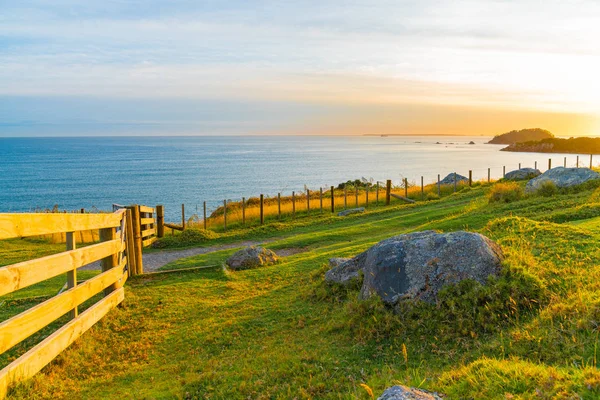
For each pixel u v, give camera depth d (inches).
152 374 267.0
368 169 4793.3
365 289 304.0
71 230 283.7
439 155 7632.9
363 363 239.6
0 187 3358.8
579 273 288.0
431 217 781.3
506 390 161.8
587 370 164.9
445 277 279.1
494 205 738.2
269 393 220.8
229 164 6063.0
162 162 6569.9
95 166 5708.7
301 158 7549.2
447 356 228.8
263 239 799.1
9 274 209.6
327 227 878.4
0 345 202.8
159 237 777.6
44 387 239.9
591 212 522.6
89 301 388.5
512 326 245.0
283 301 374.6
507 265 284.5
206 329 328.5
